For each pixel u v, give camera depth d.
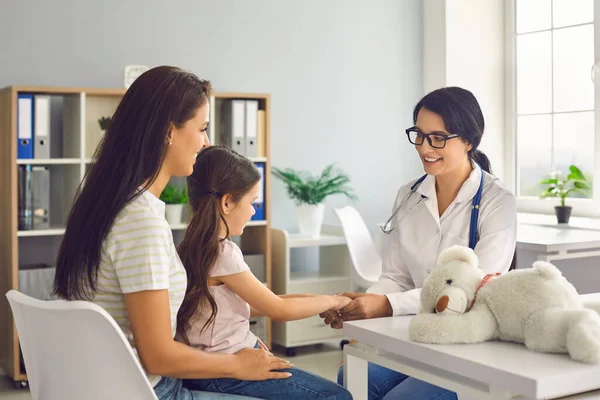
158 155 1.47
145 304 1.40
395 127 5.01
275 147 4.60
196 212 1.67
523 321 1.36
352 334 1.59
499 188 2.03
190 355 1.46
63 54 4.00
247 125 4.11
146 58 4.21
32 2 3.92
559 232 3.66
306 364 3.99
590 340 1.24
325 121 4.76
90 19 4.07
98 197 1.45
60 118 4.00
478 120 1.96
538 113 4.87
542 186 4.86
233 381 1.63
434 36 4.98
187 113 1.50
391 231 2.24
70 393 1.31
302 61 4.67
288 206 4.64
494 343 1.41
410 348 1.42
